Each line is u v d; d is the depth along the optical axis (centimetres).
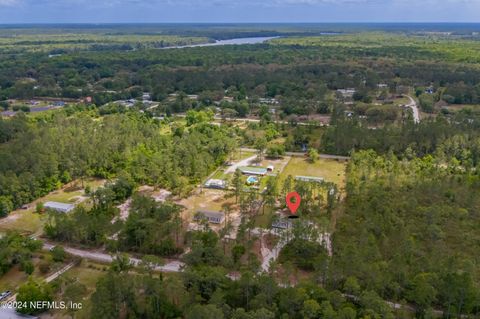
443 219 10800
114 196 12612
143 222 10294
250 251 10012
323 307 7162
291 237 10225
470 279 7519
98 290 7531
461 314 7588
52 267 9319
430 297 7500
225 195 13438
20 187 12488
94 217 10800
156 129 19650
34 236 10856
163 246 9894
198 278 8038
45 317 7762
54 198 13200
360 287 7862
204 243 9712
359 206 11531
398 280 8062
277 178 14450
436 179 12962
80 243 10488
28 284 8138
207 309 6831
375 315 6994
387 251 9456
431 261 8650
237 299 7856
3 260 9112
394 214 10900
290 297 7400
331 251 9981
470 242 9844
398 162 14688
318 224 10438
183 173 14375
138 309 7619
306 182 13362
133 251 10144
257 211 12244
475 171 14200
